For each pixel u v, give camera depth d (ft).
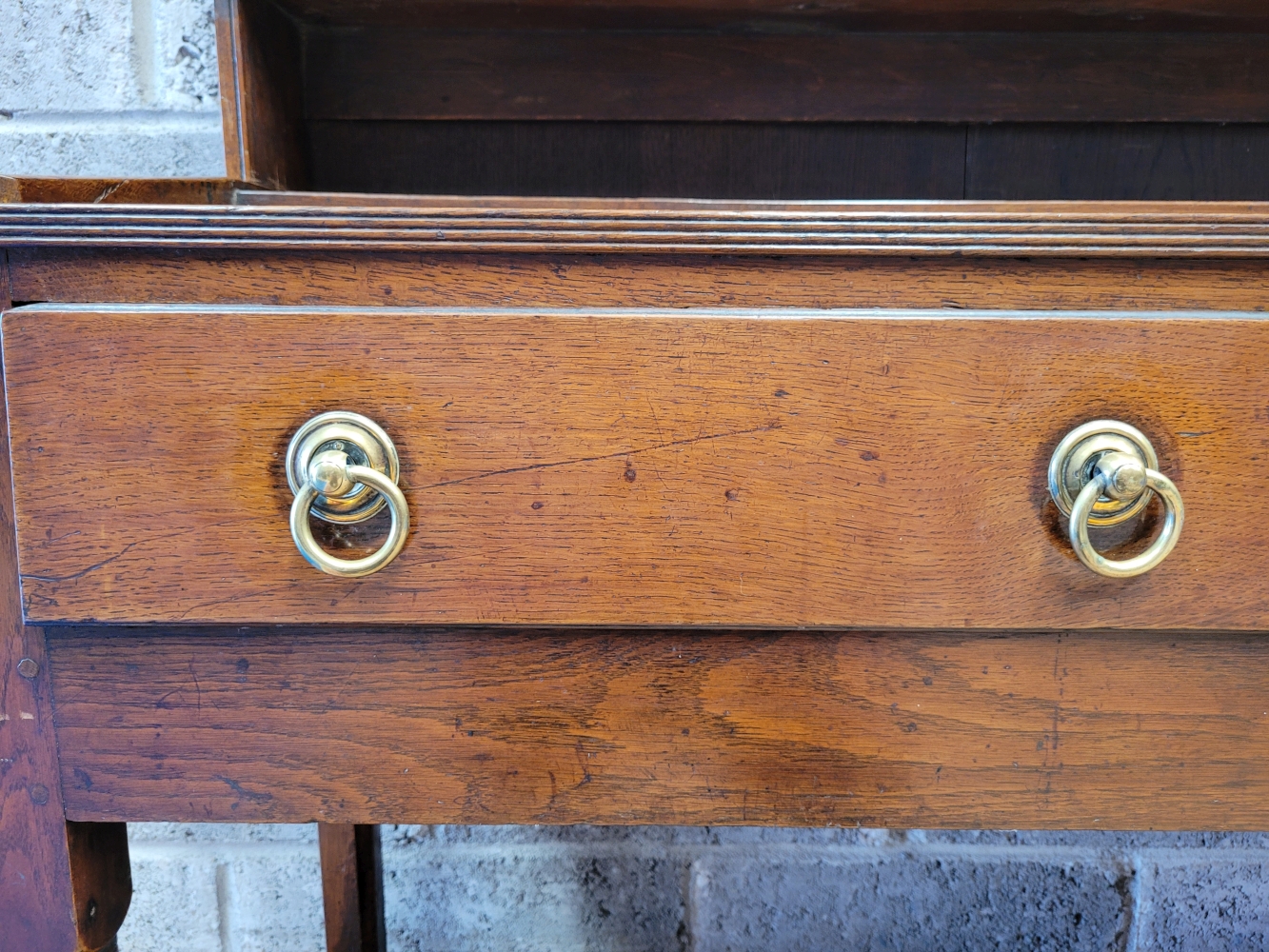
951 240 1.03
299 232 1.04
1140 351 1.03
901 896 2.47
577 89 2.02
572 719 1.16
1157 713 1.14
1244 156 2.05
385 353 1.04
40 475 1.06
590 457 1.06
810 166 2.07
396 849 2.47
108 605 1.09
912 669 1.15
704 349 1.04
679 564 1.08
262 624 1.11
